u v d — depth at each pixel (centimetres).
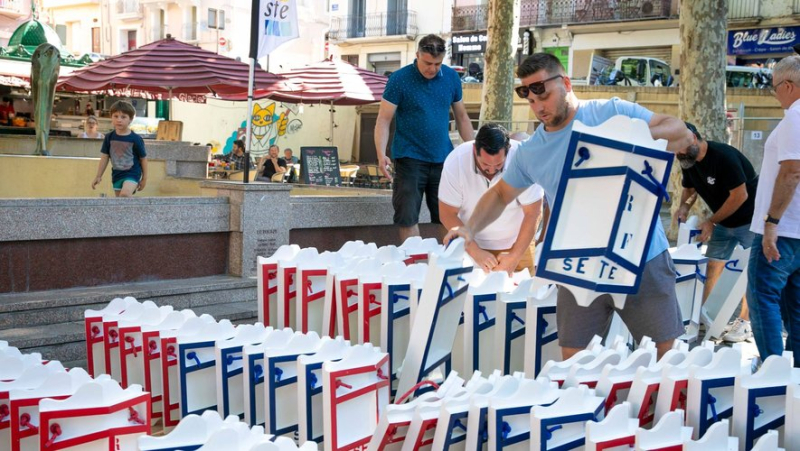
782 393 262
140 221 649
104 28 4566
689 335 533
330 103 1867
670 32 2995
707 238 616
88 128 1337
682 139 327
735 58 2838
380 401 321
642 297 354
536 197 468
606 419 241
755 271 477
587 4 3141
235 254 711
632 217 306
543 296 376
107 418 262
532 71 326
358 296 382
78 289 620
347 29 3834
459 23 3475
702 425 261
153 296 624
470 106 2883
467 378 380
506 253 490
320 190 1098
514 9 1522
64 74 1483
